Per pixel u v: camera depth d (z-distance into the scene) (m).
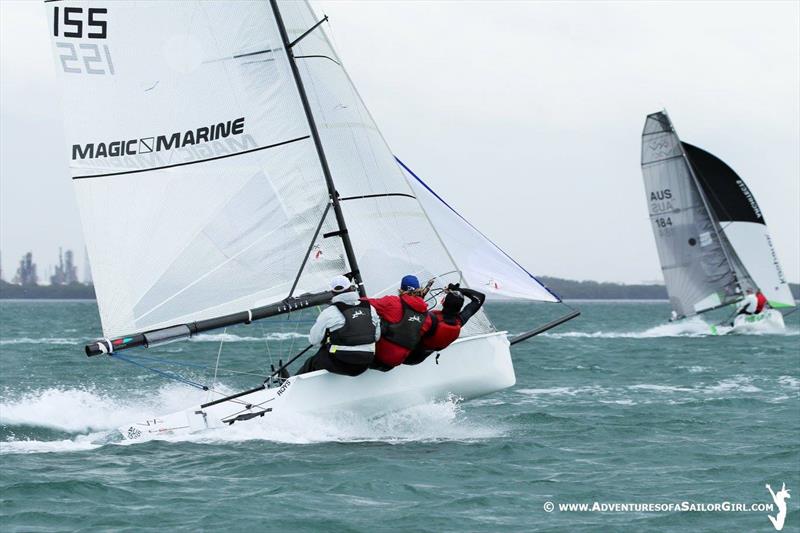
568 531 27.78
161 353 101.81
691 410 54.38
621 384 70.56
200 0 41.22
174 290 40.97
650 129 146.00
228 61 41.50
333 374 40.44
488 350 43.34
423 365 41.75
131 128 40.72
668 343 124.06
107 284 40.41
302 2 43.94
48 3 39.91
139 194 40.72
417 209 44.31
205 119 41.22
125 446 38.53
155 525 27.42
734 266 146.62
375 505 30.06
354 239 43.38
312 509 29.31
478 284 44.34
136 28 40.69
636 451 40.59
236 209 41.44
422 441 40.72
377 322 39.97
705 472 36.31
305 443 39.28
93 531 26.83
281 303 41.19
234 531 26.92
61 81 40.12
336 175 43.50
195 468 34.59
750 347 114.00
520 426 46.91
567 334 153.50
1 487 31.11
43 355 100.56
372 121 44.47
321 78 43.78
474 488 32.78
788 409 54.78
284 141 41.97
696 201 145.75
